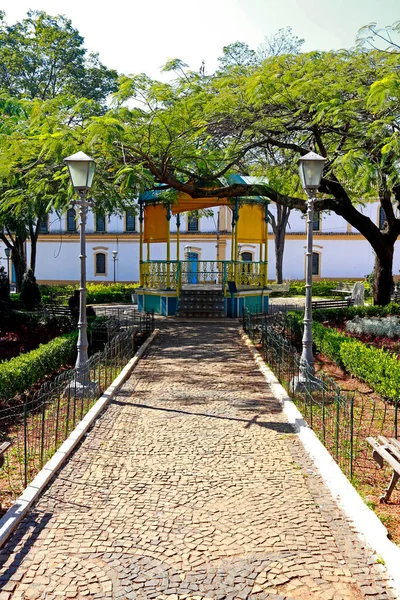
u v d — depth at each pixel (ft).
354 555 12.17
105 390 26.86
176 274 59.72
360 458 17.94
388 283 55.77
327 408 23.44
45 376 29.66
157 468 17.26
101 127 32.32
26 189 43.42
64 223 129.80
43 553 12.26
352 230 126.00
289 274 127.75
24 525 13.50
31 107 42.55
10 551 12.33
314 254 127.13
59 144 32.53
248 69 42.68
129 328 40.29
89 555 12.20
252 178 63.98
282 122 40.34
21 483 16.03
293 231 126.62
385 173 35.53
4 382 23.11
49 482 16.05
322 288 103.14
